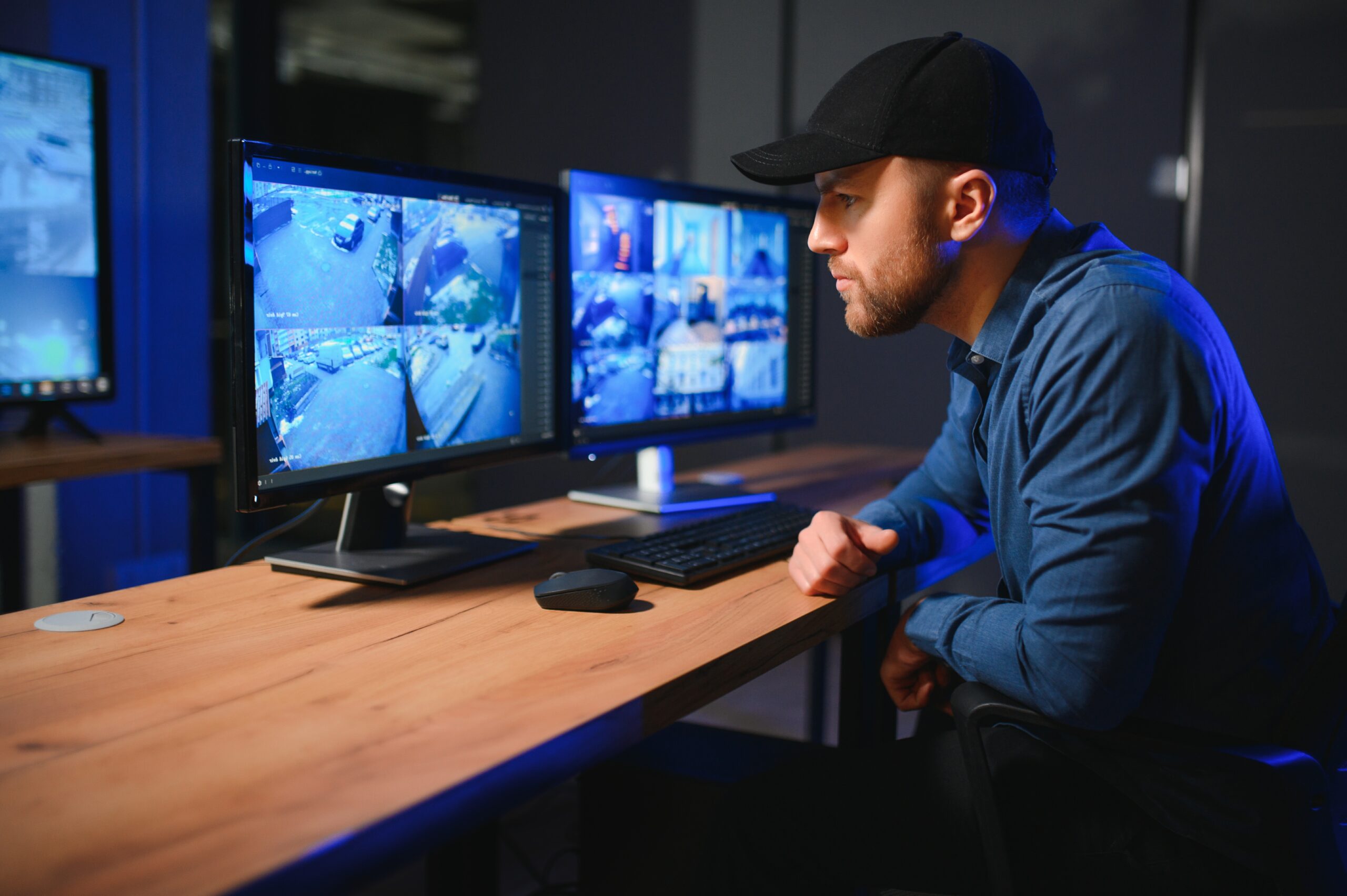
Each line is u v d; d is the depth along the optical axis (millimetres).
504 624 1005
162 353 2980
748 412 1911
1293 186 2512
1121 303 914
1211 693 948
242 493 1040
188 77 2988
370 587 1149
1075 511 898
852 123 1023
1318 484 2549
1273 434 2586
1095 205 2729
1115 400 888
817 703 2283
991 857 946
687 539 1325
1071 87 2723
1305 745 898
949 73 1003
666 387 1726
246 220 1019
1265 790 844
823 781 1085
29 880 519
